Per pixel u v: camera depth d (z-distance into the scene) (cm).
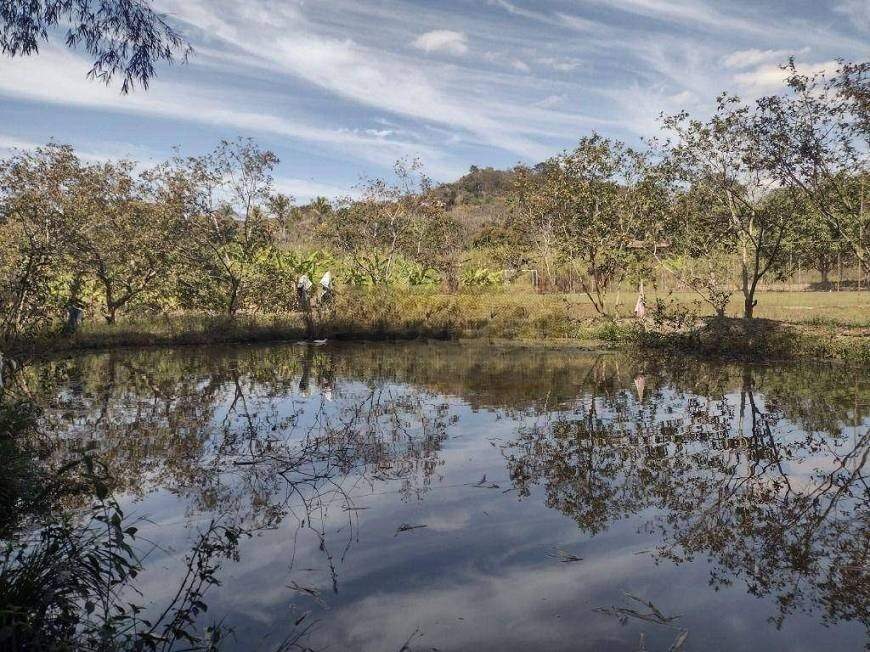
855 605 369
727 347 1580
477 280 3378
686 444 723
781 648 322
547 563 420
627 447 709
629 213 2009
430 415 879
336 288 2377
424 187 3275
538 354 1638
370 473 613
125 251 1934
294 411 903
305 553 432
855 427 806
